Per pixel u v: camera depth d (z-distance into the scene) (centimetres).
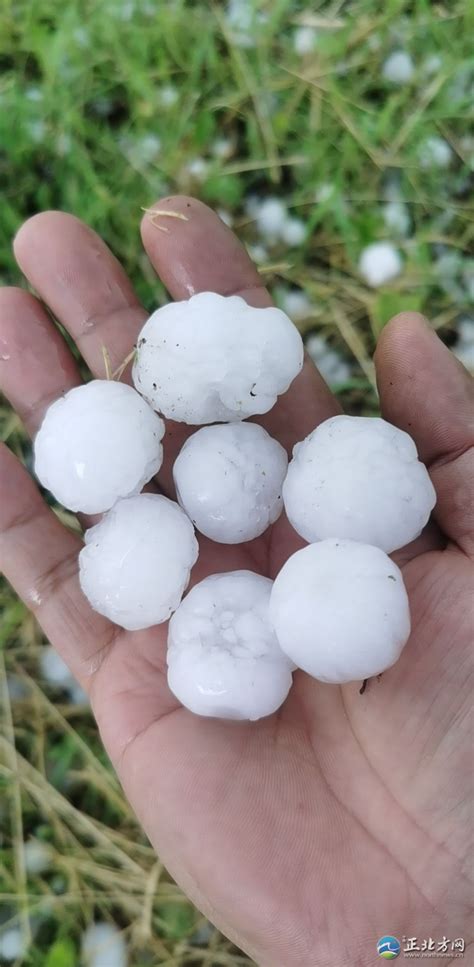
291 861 14
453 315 25
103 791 23
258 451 18
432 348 16
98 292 20
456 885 14
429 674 15
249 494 17
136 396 18
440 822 14
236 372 17
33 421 20
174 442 20
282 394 19
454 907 14
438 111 26
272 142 26
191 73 26
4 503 18
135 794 16
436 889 14
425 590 16
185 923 22
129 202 26
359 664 14
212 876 14
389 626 14
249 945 15
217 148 26
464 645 15
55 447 17
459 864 14
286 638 15
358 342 25
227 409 18
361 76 26
